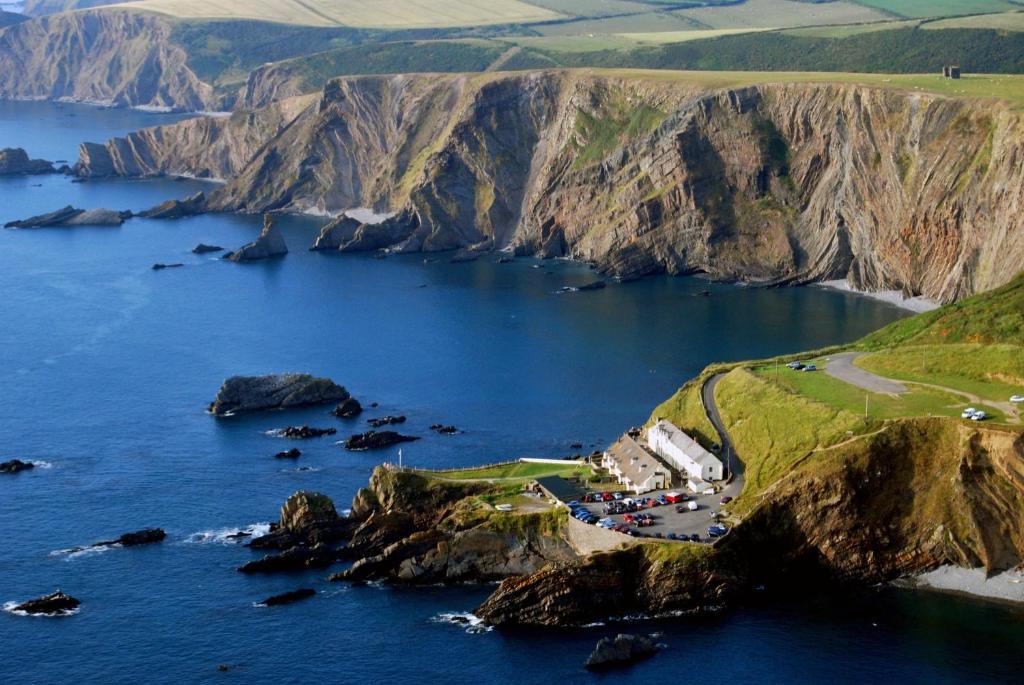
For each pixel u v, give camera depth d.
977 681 155.62
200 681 162.12
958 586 175.88
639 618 172.75
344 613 178.38
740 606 174.25
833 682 156.75
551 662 163.62
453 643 169.38
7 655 168.62
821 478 182.00
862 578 179.00
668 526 182.62
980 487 177.88
